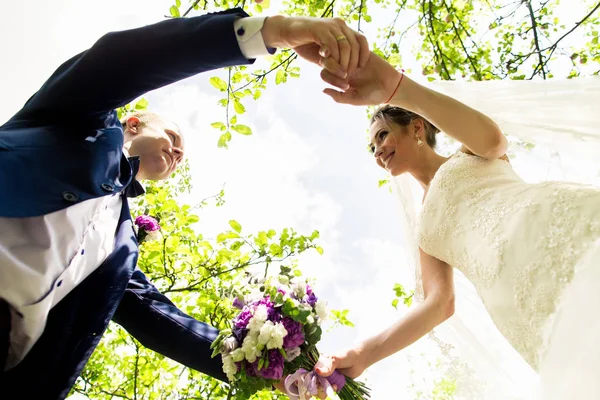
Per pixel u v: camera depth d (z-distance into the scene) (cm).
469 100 204
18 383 133
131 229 187
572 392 103
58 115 130
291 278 183
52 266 127
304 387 155
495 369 209
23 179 112
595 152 183
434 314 194
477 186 174
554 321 122
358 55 125
